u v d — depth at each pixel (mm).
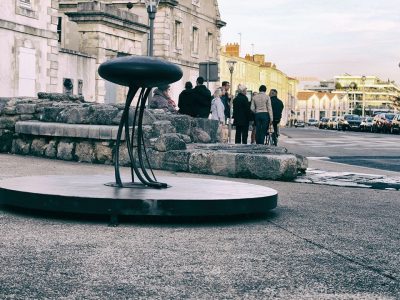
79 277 3439
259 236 4902
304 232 5152
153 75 5727
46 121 12375
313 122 121812
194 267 3762
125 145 10703
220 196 5523
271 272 3701
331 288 3379
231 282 3438
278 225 5477
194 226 5273
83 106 12016
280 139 33375
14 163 10398
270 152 10469
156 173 9695
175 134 10531
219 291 3246
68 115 11953
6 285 3225
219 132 14531
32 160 11172
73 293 3123
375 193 8406
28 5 27281
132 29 36219
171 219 5602
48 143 11906
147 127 10625
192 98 16078
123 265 3754
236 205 5379
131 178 6871
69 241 4430
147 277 3484
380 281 3578
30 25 27422
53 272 3531
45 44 28469
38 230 4820
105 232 4832
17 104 12570
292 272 3717
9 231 4730
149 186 6113
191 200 5195
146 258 3967
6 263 3701
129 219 5488
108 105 11930
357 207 6914
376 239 4953
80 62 31438
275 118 19391
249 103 17812
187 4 44281
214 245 4473
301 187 8750
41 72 28219
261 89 16969
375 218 6125
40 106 12508
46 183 6062
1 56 25547
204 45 48125
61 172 9242
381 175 10852
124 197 5152
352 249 4500
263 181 9266
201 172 9875
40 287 3213
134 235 4754
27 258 3850
